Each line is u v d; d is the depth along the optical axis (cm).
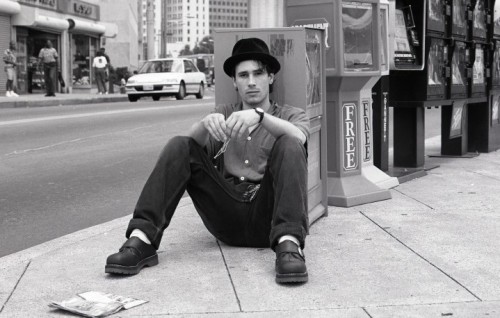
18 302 329
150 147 1028
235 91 461
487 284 344
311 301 322
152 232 374
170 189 380
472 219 485
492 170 711
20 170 812
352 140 550
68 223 557
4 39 2512
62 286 352
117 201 644
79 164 859
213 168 398
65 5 3025
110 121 1405
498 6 855
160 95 2595
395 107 688
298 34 439
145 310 313
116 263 362
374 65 547
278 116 415
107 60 3003
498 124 899
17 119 1410
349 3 527
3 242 498
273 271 369
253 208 396
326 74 521
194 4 14575
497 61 863
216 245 426
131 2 5309
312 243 427
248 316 304
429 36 656
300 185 363
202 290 340
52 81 2452
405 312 306
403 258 391
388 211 516
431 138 1032
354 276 359
